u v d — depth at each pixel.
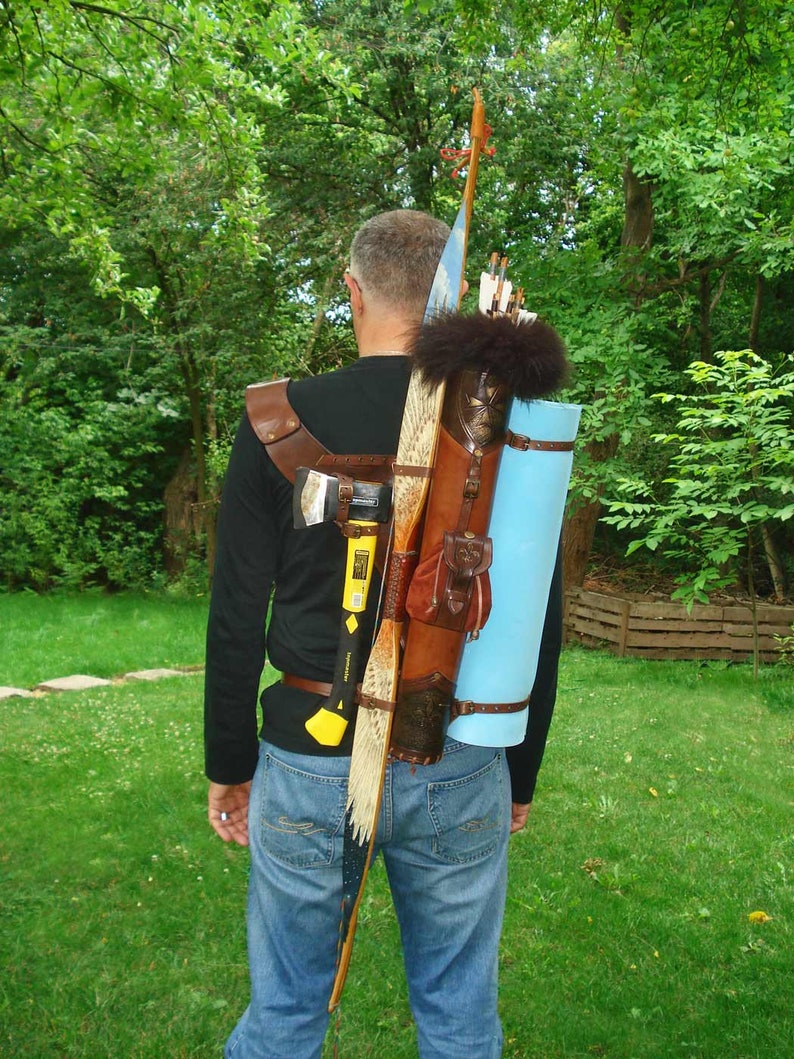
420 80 11.24
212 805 1.60
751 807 4.34
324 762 1.41
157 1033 2.40
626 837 3.88
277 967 1.48
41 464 14.49
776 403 10.20
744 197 8.28
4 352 15.02
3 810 4.00
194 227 11.95
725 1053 2.37
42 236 13.88
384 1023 2.48
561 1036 2.43
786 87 7.30
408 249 1.50
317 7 11.64
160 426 15.78
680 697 6.95
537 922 3.06
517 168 11.50
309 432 1.43
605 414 8.70
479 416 1.36
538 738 1.61
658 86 7.11
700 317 12.91
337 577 1.42
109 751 4.93
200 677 7.50
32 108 7.44
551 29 6.56
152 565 15.68
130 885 3.27
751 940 2.96
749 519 6.53
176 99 4.79
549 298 9.09
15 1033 2.39
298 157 11.76
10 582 14.73
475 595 1.36
